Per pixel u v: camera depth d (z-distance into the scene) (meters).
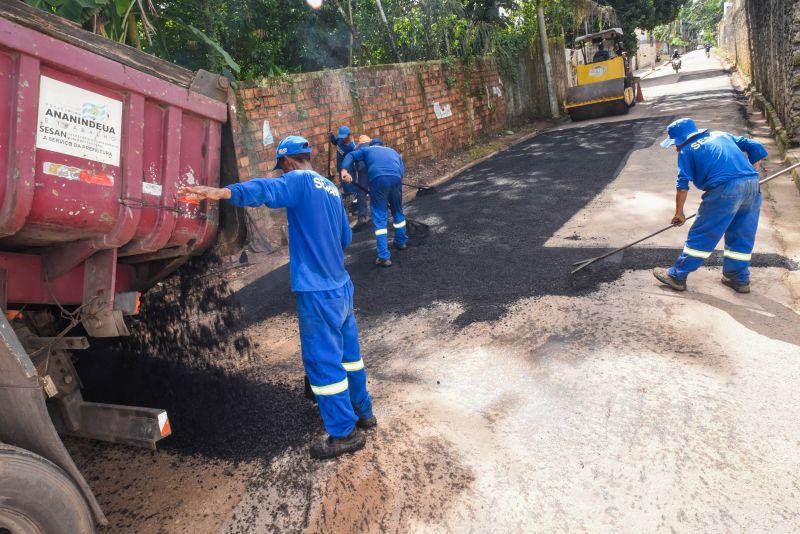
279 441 3.11
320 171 8.68
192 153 3.03
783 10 8.56
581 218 6.55
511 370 3.54
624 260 5.04
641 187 7.53
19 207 2.22
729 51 34.78
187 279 3.68
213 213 3.19
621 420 2.88
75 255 2.70
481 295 4.83
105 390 3.56
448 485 2.59
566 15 18.58
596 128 14.13
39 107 2.25
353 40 10.99
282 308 5.28
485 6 16.94
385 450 2.90
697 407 2.90
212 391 3.66
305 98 8.30
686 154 4.05
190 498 2.75
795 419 2.73
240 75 9.34
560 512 2.36
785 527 2.15
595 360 3.49
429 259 5.95
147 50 6.92
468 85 13.52
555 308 4.33
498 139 14.58
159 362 3.72
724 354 3.37
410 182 10.18
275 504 2.63
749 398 2.93
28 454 1.95
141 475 2.98
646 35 48.66
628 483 2.46
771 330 3.59
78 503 2.09
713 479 2.42
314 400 3.40
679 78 27.66
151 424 2.71
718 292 4.24
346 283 2.89
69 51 2.31
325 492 2.64
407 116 11.08
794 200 6.17
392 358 3.98
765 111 10.99
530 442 2.81
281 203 2.67
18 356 2.04
